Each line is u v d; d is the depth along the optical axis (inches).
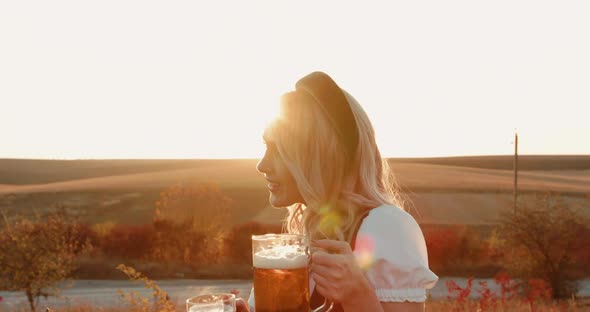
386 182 80.8
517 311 376.5
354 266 58.5
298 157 73.2
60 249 896.3
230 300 70.8
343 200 71.9
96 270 1129.4
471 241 1167.6
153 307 297.1
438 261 1125.1
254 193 2418.8
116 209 2223.2
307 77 75.4
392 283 64.4
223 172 3725.4
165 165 5022.1
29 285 825.5
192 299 67.7
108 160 5211.6
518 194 2395.4
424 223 1667.1
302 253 64.9
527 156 5295.3
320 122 72.7
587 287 850.1
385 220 67.4
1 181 3949.3
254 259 66.7
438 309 354.3
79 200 2440.9
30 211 2182.6
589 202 2071.9
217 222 1243.2
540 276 826.8
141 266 1146.7
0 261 831.7
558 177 3818.9
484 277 1053.2
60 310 622.8
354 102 76.0
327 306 66.3
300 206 91.0
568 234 831.1
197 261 1206.3
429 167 4183.1
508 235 853.8
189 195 1253.7
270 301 64.6
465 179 3233.3
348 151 72.4
